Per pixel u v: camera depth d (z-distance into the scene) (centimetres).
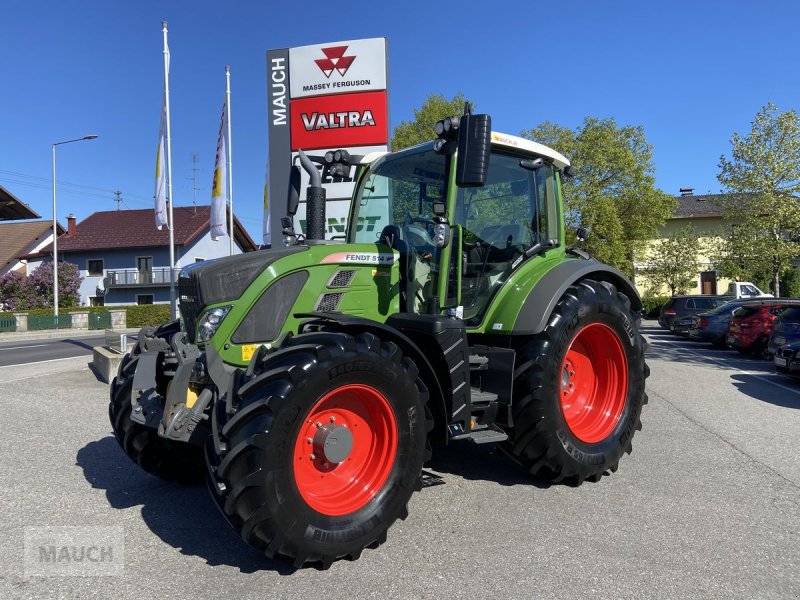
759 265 2131
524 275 454
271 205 1030
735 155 2092
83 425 630
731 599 278
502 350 415
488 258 443
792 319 1066
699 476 457
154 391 389
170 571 304
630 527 358
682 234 3219
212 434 306
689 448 539
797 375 909
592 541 338
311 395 293
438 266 398
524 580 293
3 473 468
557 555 320
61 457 513
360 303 383
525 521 367
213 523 369
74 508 395
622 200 2662
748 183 2033
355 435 335
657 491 423
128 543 339
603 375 477
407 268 403
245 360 343
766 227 2031
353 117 999
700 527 359
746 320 1332
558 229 501
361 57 991
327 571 303
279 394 285
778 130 2012
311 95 1012
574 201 2523
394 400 326
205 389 333
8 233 3969
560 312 421
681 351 1505
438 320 364
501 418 410
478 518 371
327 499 316
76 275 3500
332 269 373
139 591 283
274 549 286
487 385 417
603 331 461
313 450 316
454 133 381
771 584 292
